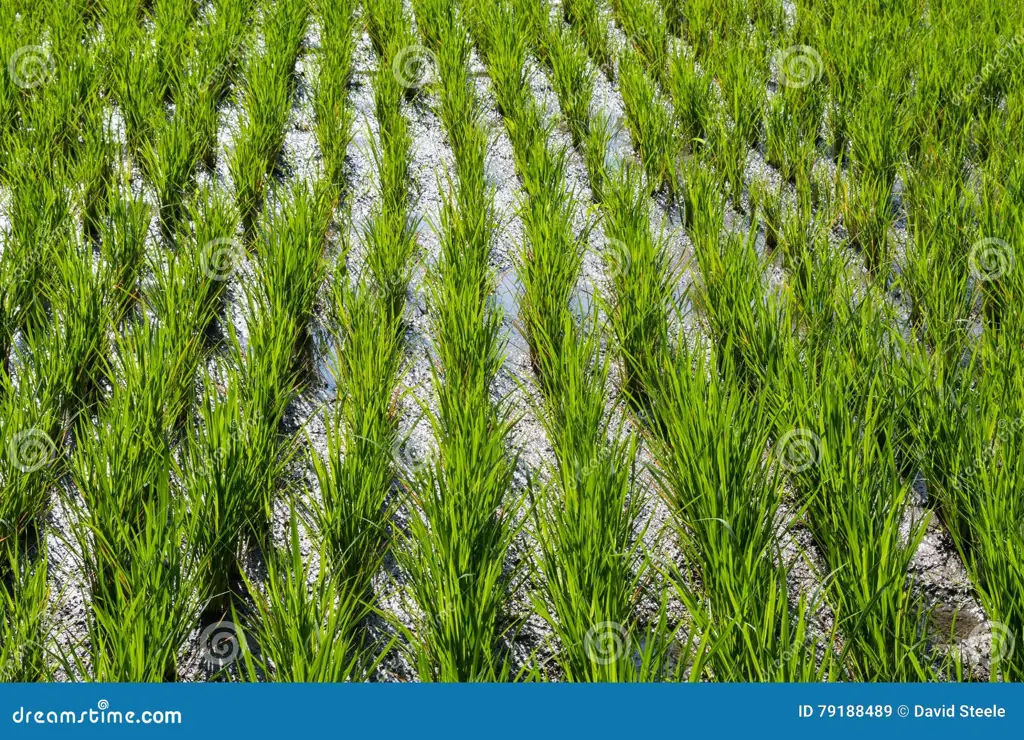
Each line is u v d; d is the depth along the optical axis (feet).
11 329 10.94
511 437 10.48
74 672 7.72
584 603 7.00
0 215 13.73
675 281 11.79
